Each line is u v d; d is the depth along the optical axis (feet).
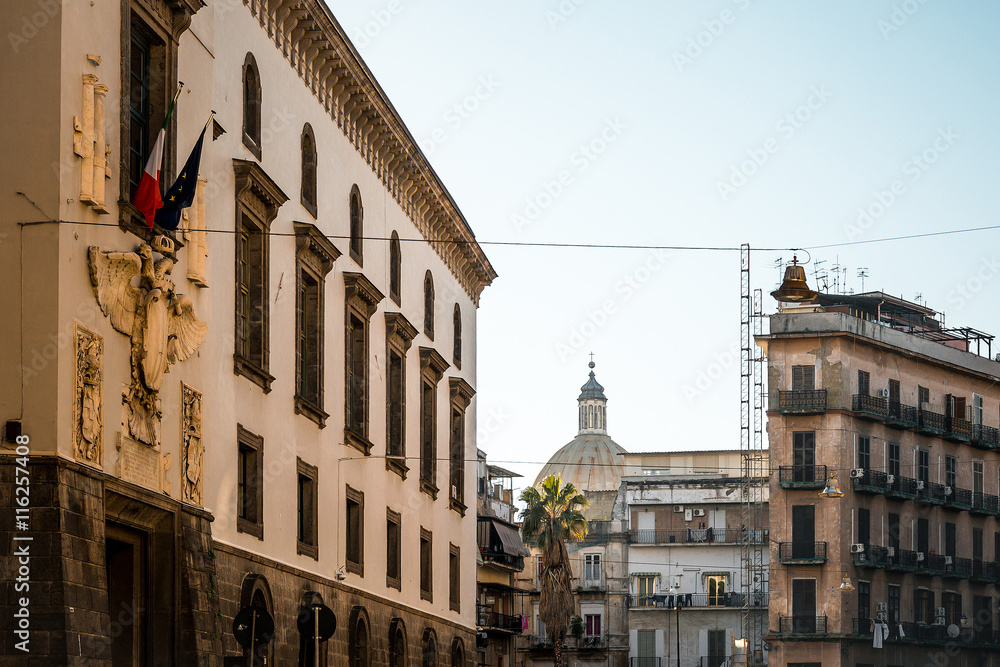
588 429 495.00
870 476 265.75
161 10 80.02
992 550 291.58
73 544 65.51
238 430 94.07
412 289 149.18
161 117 80.23
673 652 336.70
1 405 65.41
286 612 102.53
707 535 340.39
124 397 72.90
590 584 352.90
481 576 261.65
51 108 67.41
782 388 270.46
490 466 350.64
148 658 77.30
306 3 107.45
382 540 132.98
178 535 79.56
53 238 66.59
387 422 136.46
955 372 291.58
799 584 262.67
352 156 126.72
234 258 93.97
